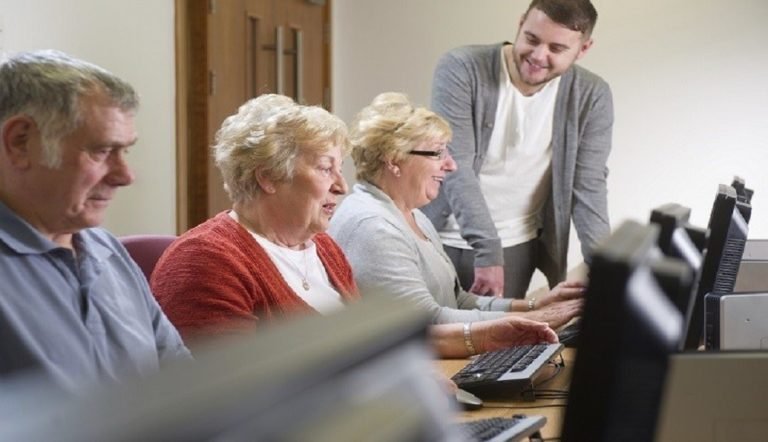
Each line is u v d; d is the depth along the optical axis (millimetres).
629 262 776
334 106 5707
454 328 2553
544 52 3705
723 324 2109
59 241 1684
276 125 2262
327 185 2297
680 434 1203
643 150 5402
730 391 1195
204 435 388
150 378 412
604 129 3975
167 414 382
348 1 5672
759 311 2113
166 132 4195
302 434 450
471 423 1618
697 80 5328
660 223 1218
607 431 800
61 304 1611
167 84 4203
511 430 1552
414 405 562
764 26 5254
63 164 1576
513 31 5488
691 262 1297
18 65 1580
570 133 3926
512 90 3844
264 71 4926
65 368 1574
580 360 799
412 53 5625
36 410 402
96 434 368
